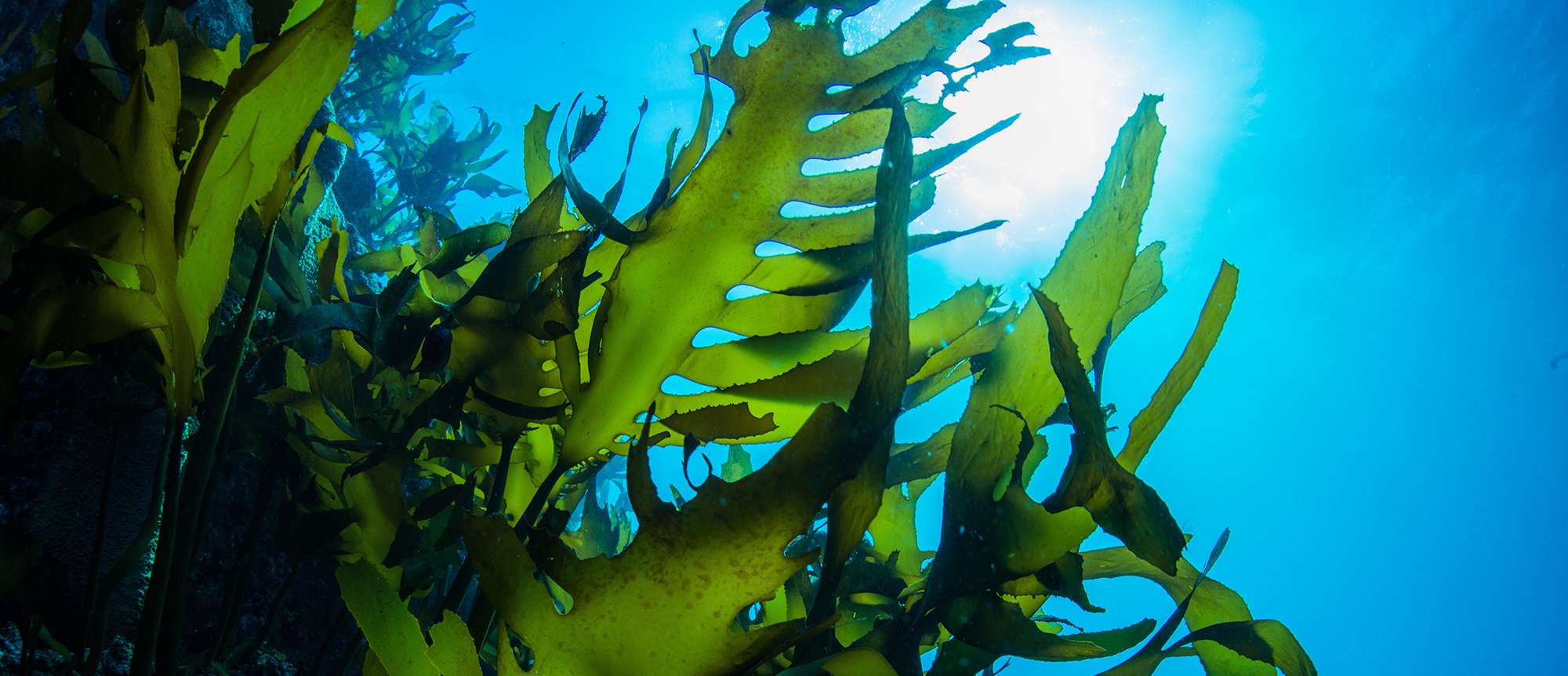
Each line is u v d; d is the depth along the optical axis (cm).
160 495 106
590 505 205
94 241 108
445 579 157
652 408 95
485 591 94
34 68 117
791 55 137
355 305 129
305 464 148
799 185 135
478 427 156
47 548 168
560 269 130
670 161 135
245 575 146
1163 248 150
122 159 106
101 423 125
